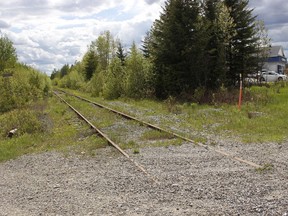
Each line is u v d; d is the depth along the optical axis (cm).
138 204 569
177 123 1510
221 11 2753
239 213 507
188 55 2645
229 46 2959
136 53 3180
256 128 1281
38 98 3656
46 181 755
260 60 3434
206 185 640
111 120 1703
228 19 2791
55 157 1010
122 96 3253
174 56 2706
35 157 1041
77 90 6638
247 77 3145
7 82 2881
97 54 7338
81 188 680
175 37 2664
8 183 766
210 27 2708
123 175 746
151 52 2872
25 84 3356
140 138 1199
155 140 1150
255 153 878
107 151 1023
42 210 574
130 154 954
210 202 558
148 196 604
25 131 1535
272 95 2480
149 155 922
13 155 1098
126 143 1107
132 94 3116
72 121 1831
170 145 1036
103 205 575
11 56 4794
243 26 2994
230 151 916
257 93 2456
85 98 3672
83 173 796
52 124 1834
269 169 717
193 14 2631
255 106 1969
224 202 554
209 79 2766
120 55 4766
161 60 2772
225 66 2750
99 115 1945
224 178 677
